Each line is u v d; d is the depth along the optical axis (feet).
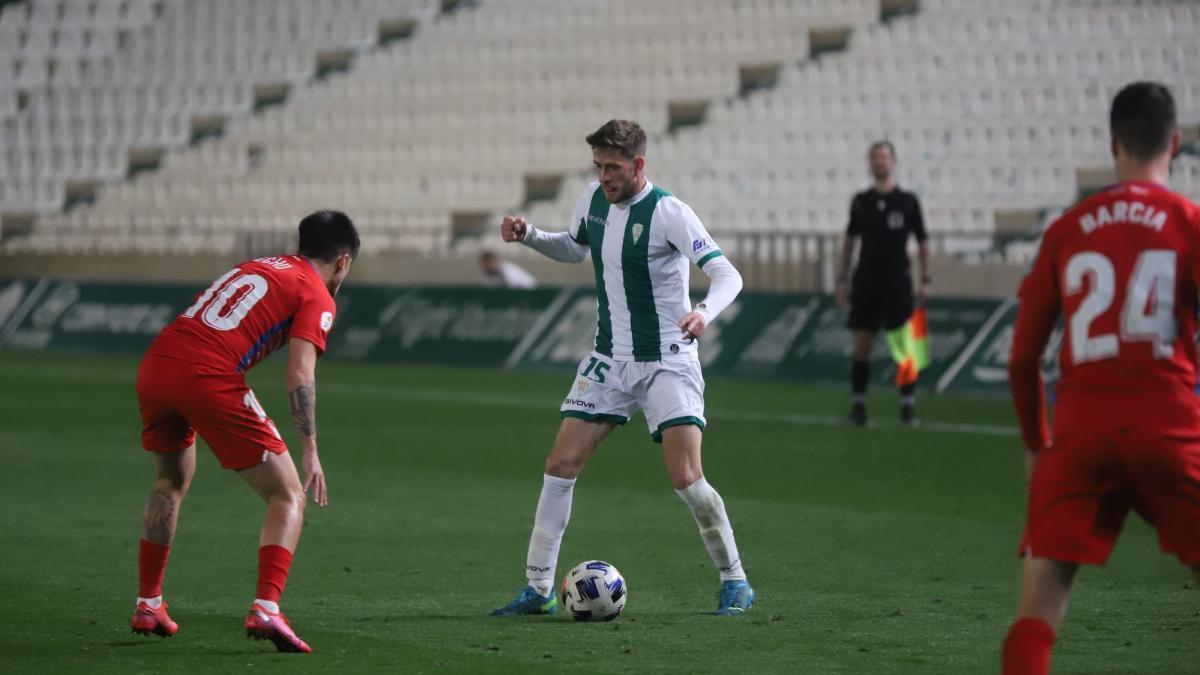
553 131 322.96
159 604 67.97
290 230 315.37
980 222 267.39
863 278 164.76
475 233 289.33
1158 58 281.13
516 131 325.62
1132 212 47.67
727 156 299.38
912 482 125.08
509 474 131.64
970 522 104.83
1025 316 48.80
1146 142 48.55
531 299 255.50
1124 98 48.98
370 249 311.88
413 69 350.43
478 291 262.47
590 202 75.51
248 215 337.11
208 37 383.65
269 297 66.59
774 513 109.09
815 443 152.66
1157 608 74.02
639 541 97.19
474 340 259.39
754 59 314.55
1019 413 49.42
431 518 107.34
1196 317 47.70
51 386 219.41
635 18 338.34
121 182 354.33
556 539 74.28
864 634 68.90
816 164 289.12
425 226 311.27
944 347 210.59
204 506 112.06
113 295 298.56
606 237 73.67
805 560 90.17
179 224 343.05
